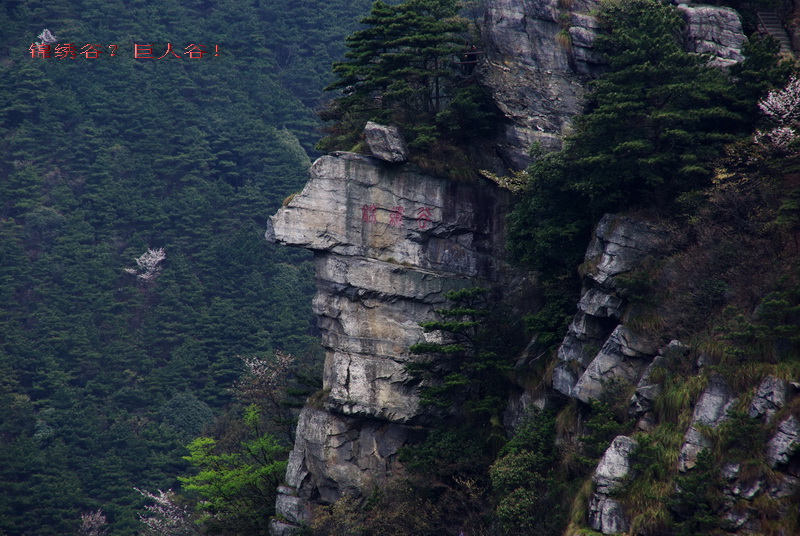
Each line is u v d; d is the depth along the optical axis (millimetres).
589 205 95250
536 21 107875
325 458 109500
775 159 84438
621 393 83125
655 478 73188
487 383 103625
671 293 83938
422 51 109625
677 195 90125
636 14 101688
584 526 76562
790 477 66688
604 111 92250
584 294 92812
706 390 73438
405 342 109375
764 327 72250
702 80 91688
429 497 99688
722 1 106812
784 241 78688
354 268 109750
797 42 103750
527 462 87438
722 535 67562
